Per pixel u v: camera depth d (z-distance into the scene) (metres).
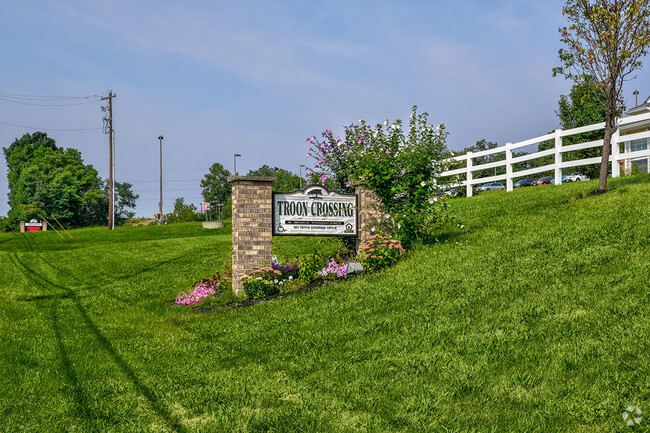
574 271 8.30
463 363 5.59
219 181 103.69
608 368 4.96
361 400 4.96
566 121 33.25
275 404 5.08
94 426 4.79
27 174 72.44
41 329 9.19
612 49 14.12
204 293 11.30
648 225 9.91
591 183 17.73
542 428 4.12
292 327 7.91
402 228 12.59
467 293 8.26
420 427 4.34
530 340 5.98
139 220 98.06
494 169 69.56
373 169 12.82
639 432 3.91
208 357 6.91
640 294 6.76
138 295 12.84
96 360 7.02
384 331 7.16
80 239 31.58
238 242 11.51
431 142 13.01
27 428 4.78
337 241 16.53
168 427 4.71
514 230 12.11
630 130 32.12
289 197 12.28
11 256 22.11
